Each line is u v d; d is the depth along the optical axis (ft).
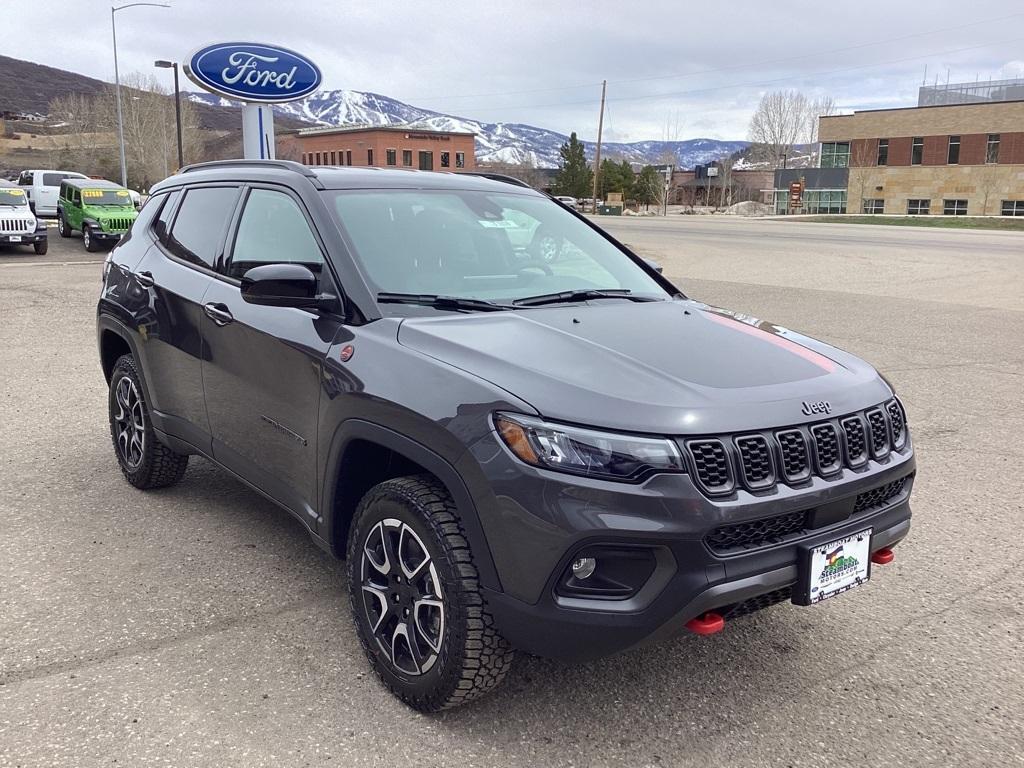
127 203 77.00
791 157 374.02
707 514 7.84
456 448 8.41
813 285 56.29
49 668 9.89
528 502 7.94
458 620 8.52
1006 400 24.41
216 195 13.84
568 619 7.97
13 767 8.14
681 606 7.88
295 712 9.20
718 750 8.82
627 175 341.21
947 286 56.65
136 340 14.61
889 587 12.71
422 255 11.34
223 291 12.50
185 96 341.62
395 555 9.34
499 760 8.54
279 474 11.41
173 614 11.26
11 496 15.34
